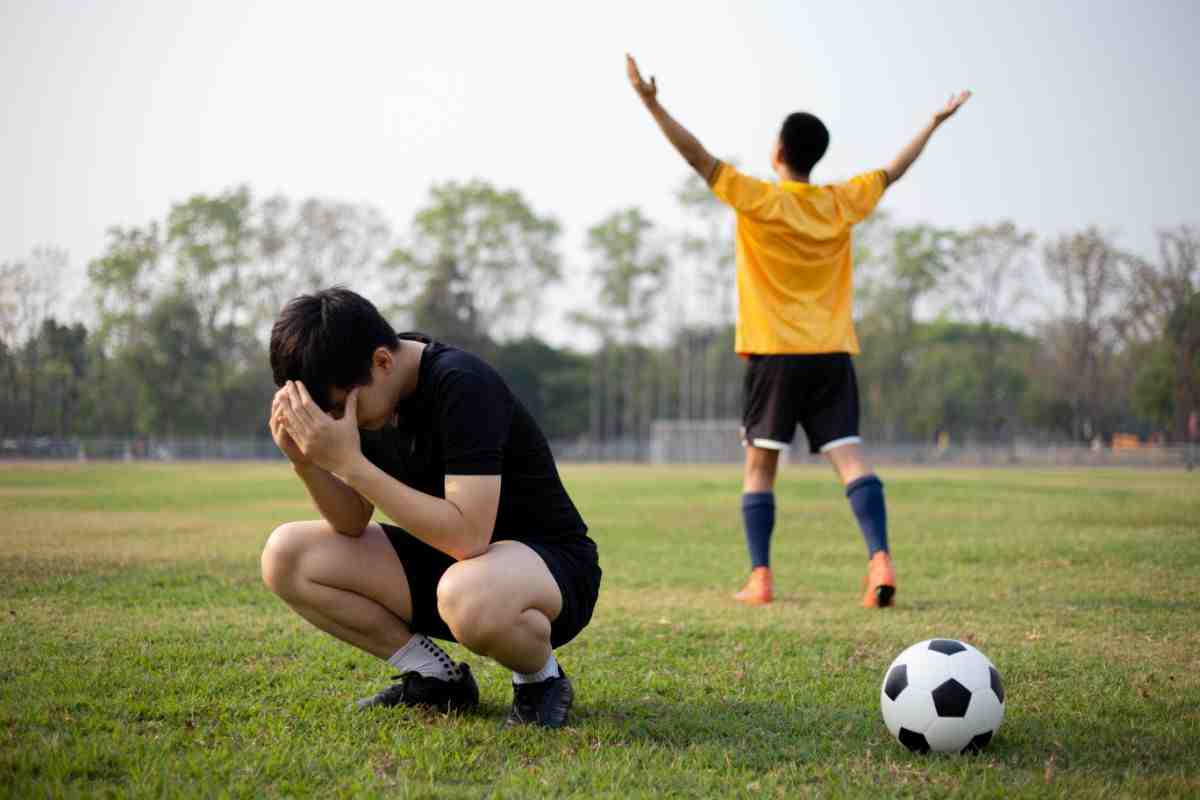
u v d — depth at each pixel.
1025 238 46.44
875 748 2.62
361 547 2.76
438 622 2.82
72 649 3.71
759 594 5.26
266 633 4.08
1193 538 8.19
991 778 2.34
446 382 2.55
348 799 2.16
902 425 53.25
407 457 2.71
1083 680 3.39
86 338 39.62
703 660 3.71
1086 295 44.12
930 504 12.71
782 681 3.37
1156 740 2.68
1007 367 52.50
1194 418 41.75
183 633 4.06
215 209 46.78
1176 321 41.19
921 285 48.53
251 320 48.78
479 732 2.69
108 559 6.48
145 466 32.03
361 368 2.43
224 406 49.03
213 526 9.19
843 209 5.49
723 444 48.03
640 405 57.94
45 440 39.34
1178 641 4.11
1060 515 10.70
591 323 55.12
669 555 7.48
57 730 2.63
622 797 2.18
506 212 53.38
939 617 4.71
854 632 4.30
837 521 10.46
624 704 3.04
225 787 2.21
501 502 2.74
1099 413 48.66
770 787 2.27
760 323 5.45
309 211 48.97
